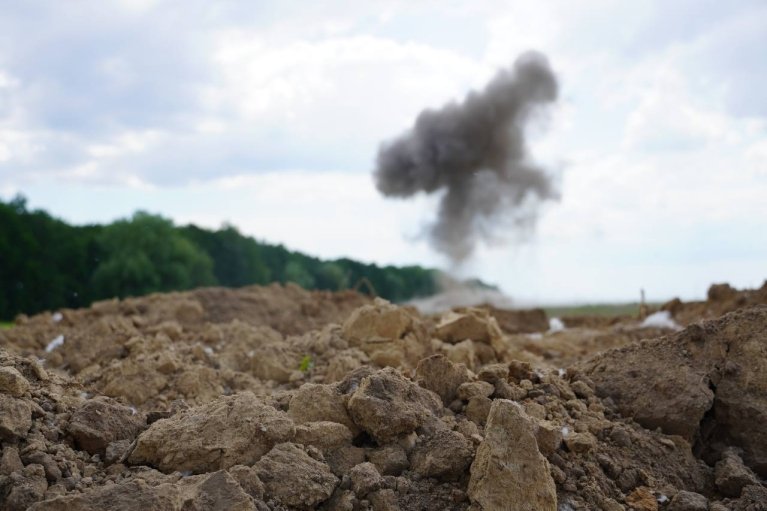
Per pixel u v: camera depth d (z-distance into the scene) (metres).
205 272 44.25
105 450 4.73
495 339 10.09
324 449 4.72
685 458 5.39
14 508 3.77
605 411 5.98
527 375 6.22
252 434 4.60
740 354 6.14
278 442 4.61
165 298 19.00
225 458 4.45
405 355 8.82
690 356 6.35
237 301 19.50
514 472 4.20
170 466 4.46
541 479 4.21
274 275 52.88
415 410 4.96
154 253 41.31
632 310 29.25
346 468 4.60
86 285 39.19
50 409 4.96
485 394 5.61
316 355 9.26
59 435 4.70
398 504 4.31
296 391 5.97
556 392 5.96
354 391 5.31
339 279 50.41
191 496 3.80
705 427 5.86
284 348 9.32
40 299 36.59
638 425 5.75
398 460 4.67
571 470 4.77
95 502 3.62
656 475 5.10
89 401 5.19
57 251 38.75
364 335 9.31
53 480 4.11
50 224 39.62
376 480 4.36
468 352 8.89
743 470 5.12
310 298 22.17
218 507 3.79
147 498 3.65
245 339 11.27
